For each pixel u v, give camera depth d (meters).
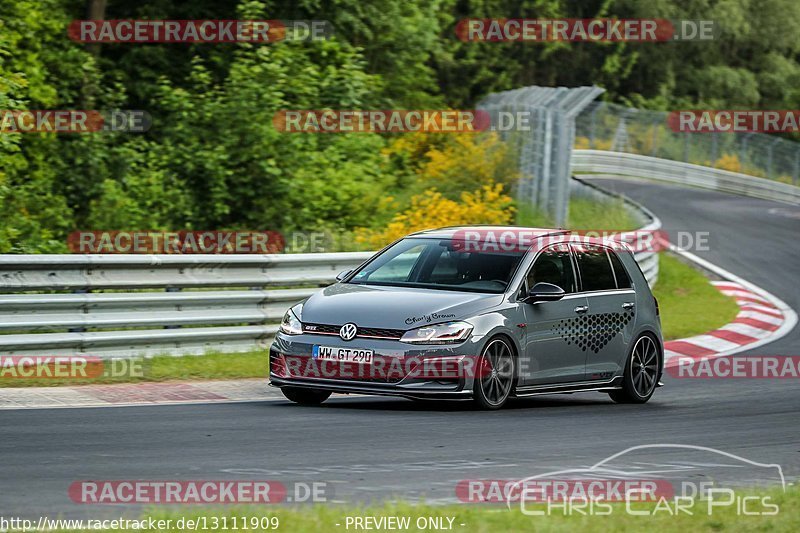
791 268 92.56
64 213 77.19
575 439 31.39
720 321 66.81
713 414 37.91
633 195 137.38
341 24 103.38
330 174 82.81
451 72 181.75
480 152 94.81
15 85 71.38
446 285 37.84
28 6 83.00
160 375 40.78
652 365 41.84
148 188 79.44
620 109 175.75
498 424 33.56
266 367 43.75
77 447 27.83
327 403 37.78
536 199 89.75
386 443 29.70
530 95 103.25
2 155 72.56
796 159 175.75
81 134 81.31
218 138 80.19
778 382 47.06
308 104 85.88
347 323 35.47
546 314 37.97
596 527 20.03
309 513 20.70
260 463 26.53
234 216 80.75
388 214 86.50
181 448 28.14
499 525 19.95
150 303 44.56
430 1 113.75
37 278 42.12
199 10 97.94
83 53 88.12
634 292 41.66
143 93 96.12
